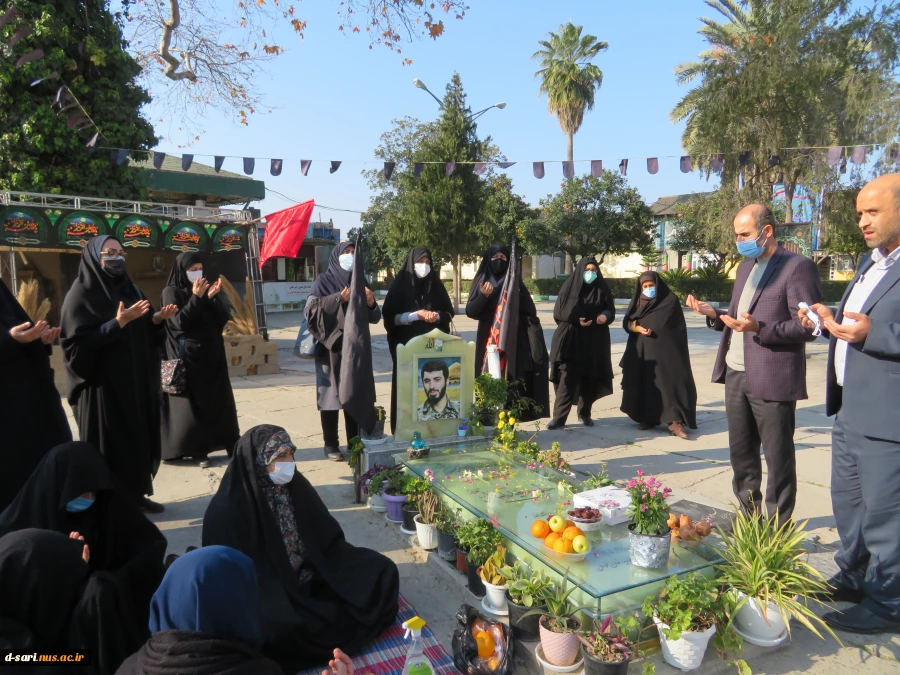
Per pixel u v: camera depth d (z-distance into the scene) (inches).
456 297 968.9
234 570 83.7
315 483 217.3
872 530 122.6
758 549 123.3
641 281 275.6
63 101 357.4
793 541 126.7
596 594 111.7
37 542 94.2
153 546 124.6
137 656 81.2
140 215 417.4
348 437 236.5
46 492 118.6
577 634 112.0
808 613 116.3
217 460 242.1
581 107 1386.6
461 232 899.4
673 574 118.2
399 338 236.5
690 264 1408.7
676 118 1082.1
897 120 693.9
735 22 1092.5
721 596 120.6
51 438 156.9
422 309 234.1
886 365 118.5
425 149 892.0
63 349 167.2
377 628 125.4
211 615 81.0
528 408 245.6
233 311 458.0
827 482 209.9
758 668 115.1
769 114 749.3
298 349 233.3
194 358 220.5
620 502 143.3
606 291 283.7
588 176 1237.1
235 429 236.5
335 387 229.0
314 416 311.9
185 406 223.9
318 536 134.5
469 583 140.9
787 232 586.6
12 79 387.5
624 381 283.6
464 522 154.6
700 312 165.9
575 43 1375.5
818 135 728.3
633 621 114.3
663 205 1596.9
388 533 176.7
